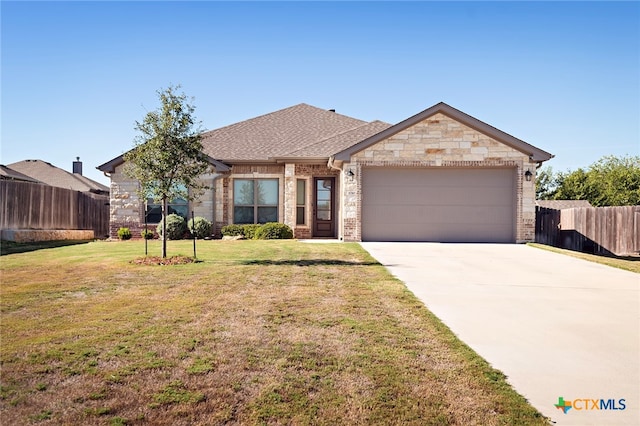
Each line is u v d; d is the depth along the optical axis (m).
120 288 7.66
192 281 8.28
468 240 16.14
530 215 15.71
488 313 6.41
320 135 20.62
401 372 4.20
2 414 3.35
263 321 5.74
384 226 16.25
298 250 12.95
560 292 7.86
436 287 8.16
